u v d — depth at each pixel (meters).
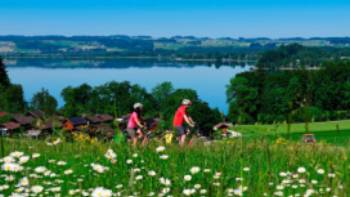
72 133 13.13
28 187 6.58
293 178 7.74
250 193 6.57
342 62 157.75
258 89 150.88
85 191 6.66
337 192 6.44
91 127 13.57
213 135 12.22
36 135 12.20
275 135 10.91
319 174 8.02
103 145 11.45
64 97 143.75
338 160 9.08
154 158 9.12
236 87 147.75
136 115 14.99
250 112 146.50
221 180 6.78
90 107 138.12
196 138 12.36
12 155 7.30
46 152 10.30
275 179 7.32
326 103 148.25
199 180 7.04
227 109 150.12
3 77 134.12
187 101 15.51
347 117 135.88
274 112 142.12
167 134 14.39
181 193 6.37
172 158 9.06
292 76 149.38
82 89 142.12
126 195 6.15
